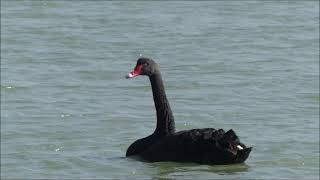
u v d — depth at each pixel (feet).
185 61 86.02
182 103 72.13
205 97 73.87
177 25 100.83
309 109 70.03
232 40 94.17
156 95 56.85
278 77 79.82
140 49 90.79
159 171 52.90
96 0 113.80
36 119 67.36
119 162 55.31
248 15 106.22
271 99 73.00
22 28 99.81
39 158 57.16
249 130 64.34
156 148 54.80
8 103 71.97
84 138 62.34
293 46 91.76
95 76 80.89
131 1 113.09
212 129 53.67
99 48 91.25
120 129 64.75
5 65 84.79
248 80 78.95
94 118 67.56
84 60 86.58
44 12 107.65
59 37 95.66
